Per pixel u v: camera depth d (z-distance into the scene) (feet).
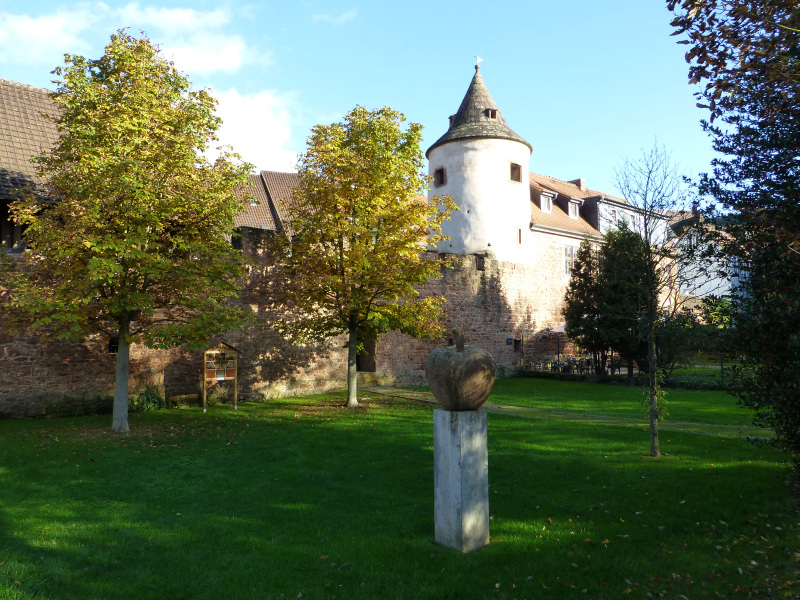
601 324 69.10
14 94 55.26
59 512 22.57
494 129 88.43
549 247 97.19
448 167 89.71
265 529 20.84
